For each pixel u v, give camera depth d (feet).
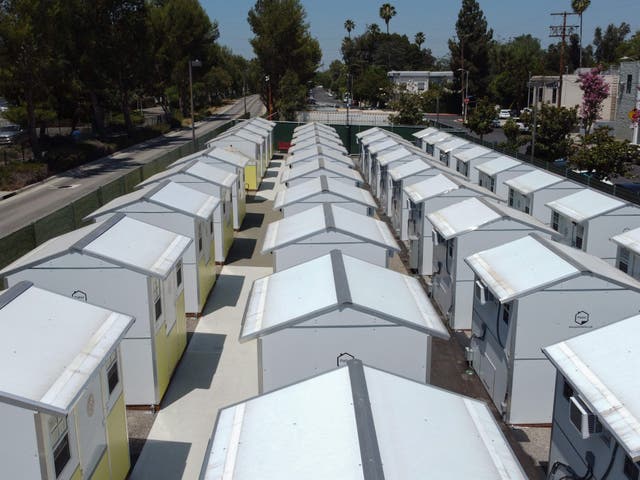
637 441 20.04
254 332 28.09
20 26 117.08
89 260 34.12
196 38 233.14
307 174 68.80
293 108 217.56
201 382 39.83
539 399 33.37
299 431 19.47
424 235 56.34
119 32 160.86
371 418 19.19
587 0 246.47
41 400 21.01
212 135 143.74
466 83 279.28
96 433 25.82
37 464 21.06
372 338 28.09
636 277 43.24
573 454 25.50
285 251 41.75
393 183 75.20
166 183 53.42
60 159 136.67
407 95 180.96
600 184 77.00
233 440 20.04
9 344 23.36
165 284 38.09
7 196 109.50
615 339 24.94
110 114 218.38
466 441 20.06
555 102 224.74
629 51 261.85
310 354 28.25
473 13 288.30
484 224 44.01
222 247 63.05
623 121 163.43
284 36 219.00
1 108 219.20
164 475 30.63
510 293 32.45
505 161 76.07
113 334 26.84
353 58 416.05
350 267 33.35
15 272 34.12
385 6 443.32
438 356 43.14
